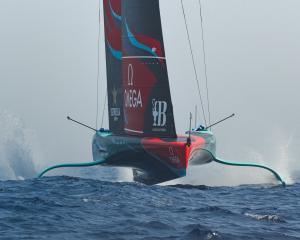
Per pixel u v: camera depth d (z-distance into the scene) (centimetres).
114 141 6925
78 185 6391
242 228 4081
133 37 6769
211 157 7319
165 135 6762
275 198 5884
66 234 3791
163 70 6688
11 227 3972
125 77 6888
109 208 4775
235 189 6781
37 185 6425
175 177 6731
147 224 4112
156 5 6656
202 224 4191
